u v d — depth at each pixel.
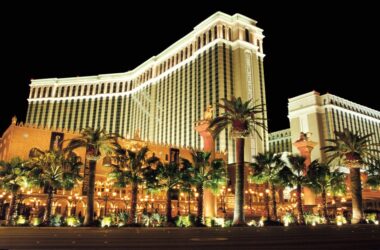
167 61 183.88
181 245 18.30
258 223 48.41
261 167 57.41
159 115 176.25
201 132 57.69
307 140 82.94
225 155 100.94
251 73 155.00
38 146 71.00
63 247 17.03
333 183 59.81
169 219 47.97
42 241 20.91
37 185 49.78
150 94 188.25
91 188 46.56
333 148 60.28
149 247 17.11
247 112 46.84
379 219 64.56
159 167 49.75
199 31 166.12
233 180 88.25
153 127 177.88
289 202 85.56
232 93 147.62
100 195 73.56
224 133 133.75
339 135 58.97
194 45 167.12
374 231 33.72
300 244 18.92
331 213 77.44
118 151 49.50
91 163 47.72
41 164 50.06
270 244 18.92
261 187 87.75
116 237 24.84
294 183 57.69
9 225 44.88
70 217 45.72
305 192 80.12
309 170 59.31
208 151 53.06
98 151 48.09
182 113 160.25
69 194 71.56
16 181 48.94
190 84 161.25
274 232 32.34
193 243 19.67
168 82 177.62
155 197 77.75
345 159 57.38
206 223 46.56
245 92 148.50
